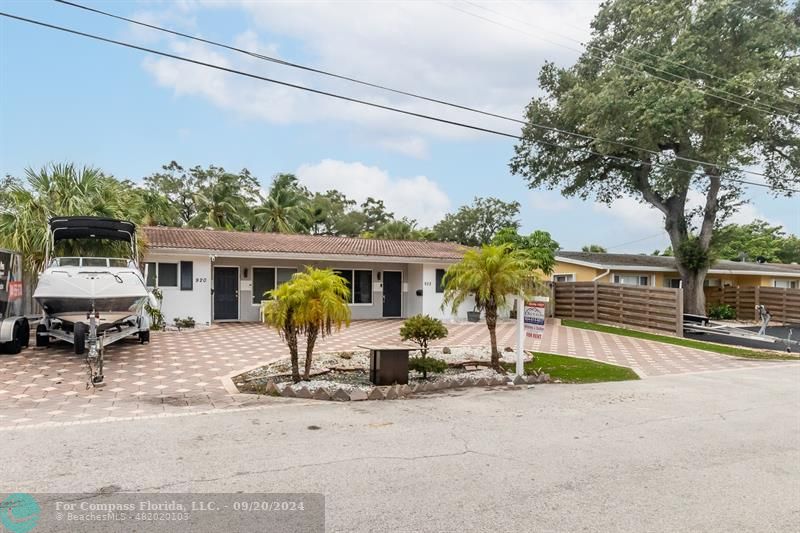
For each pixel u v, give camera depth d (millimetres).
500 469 5133
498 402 8297
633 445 6086
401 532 3740
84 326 10703
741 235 38219
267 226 38406
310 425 6578
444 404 8047
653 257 31859
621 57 22875
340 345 14273
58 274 11586
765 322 19031
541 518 4027
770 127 23469
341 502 4250
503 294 10844
